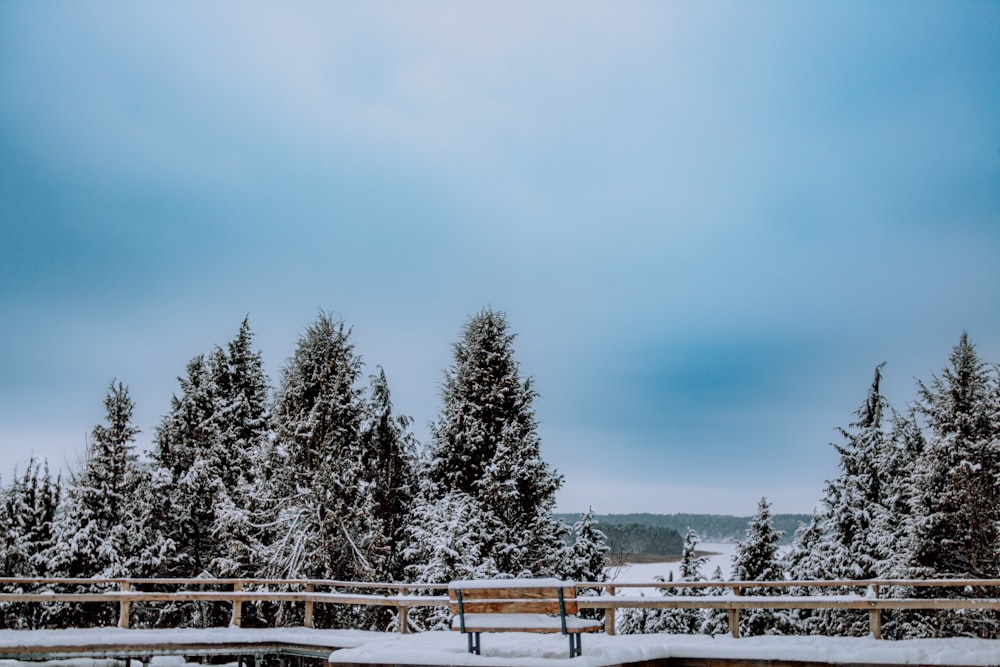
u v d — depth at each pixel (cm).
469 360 2548
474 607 1061
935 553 2108
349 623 2138
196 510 2425
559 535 2552
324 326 2397
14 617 2167
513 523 2378
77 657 1312
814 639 1172
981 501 2053
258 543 2227
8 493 2309
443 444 2497
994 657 1029
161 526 2350
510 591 1049
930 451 2173
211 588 2203
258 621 2228
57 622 2192
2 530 2230
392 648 1113
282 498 2228
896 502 2339
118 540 2259
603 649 1068
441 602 1323
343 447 2322
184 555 2339
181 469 2512
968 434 2139
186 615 2292
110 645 1326
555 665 995
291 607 2144
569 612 1033
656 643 1127
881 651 1070
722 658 1102
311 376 2350
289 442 2256
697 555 2731
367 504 2247
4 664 1409
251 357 2808
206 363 2739
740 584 1300
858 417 2656
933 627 2047
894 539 2275
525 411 2506
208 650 1358
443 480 2467
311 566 2116
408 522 2439
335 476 2208
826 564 2441
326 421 2275
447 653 1057
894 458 2492
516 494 2328
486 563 2109
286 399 2342
